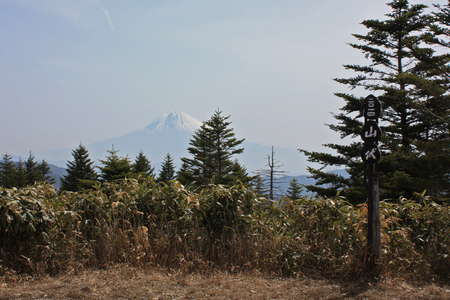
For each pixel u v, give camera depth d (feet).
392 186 55.67
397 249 21.80
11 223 19.36
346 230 22.11
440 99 58.08
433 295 18.02
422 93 60.95
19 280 18.70
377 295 17.76
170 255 21.79
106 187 24.23
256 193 24.25
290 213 24.00
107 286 18.04
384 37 64.85
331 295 17.67
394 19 64.18
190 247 22.18
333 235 22.09
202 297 16.94
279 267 21.47
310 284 19.58
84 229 22.11
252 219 22.94
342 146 69.31
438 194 55.31
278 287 18.81
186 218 22.45
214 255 22.09
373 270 20.22
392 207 24.18
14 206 19.27
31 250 20.03
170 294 17.19
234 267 21.17
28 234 20.06
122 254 21.49
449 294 18.19
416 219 23.38
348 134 69.62
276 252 21.89
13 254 19.93
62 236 21.08
